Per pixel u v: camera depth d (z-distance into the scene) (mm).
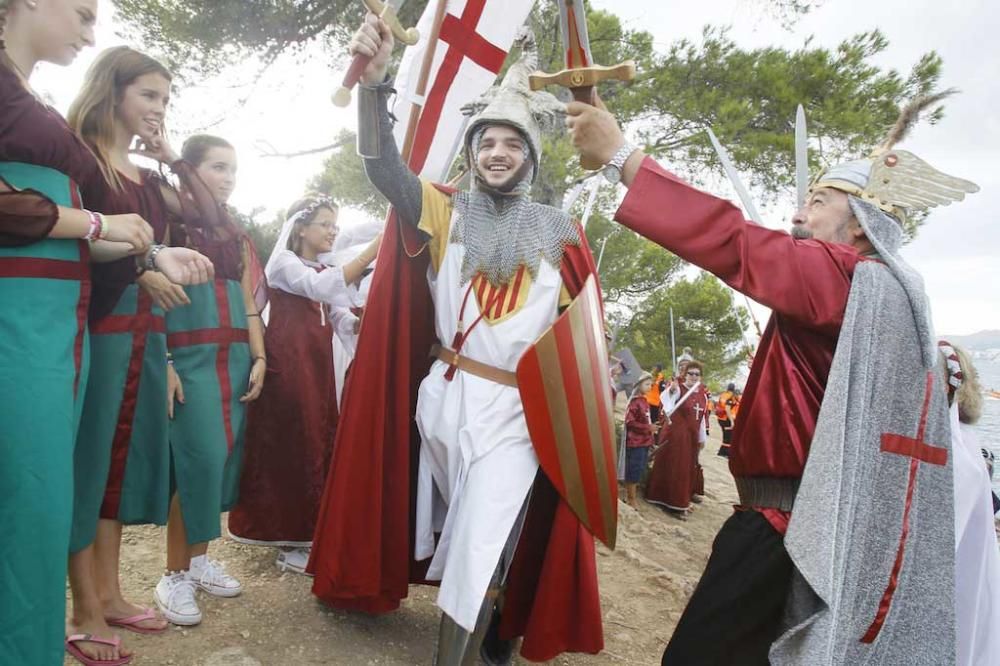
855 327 1817
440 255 2670
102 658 2281
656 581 4566
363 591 2648
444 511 2793
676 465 8336
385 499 2771
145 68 2326
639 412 8242
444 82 3189
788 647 1747
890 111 9242
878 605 1776
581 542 2658
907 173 2041
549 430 2479
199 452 2701
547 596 2627
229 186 3008
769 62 9305
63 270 1835
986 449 3908
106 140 2295
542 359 2475
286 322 3307
